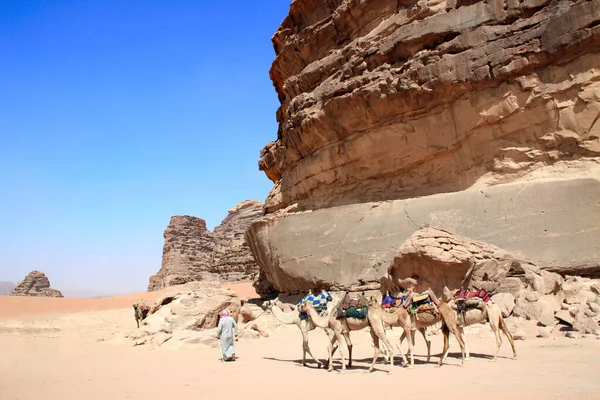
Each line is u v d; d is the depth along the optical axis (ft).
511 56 56.75
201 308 61.41
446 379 28.68
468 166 62.23
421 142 65.92
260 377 31.65
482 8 60.29
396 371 32.58
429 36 63.26
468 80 59.16
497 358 35.47
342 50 77.00
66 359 42.70
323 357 41.78
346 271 65.82
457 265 49.85
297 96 83.92
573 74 54.29
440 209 60.08
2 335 71.36
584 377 27.63
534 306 47.19
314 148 81.10
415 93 63.36
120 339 57.98
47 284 320.09
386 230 63.62
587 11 52.39
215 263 281.74
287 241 77.15
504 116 58.03
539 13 56.44
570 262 50.29
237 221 351.05
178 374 33.30
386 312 34.76
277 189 95.96
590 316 43.34
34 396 26.03
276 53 100.32
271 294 109.29
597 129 53.36
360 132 72.08
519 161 57.77
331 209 72.28
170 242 329.93
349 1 76.18
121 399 25.00
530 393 23.88
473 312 34.88
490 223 55.77
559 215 52.26
